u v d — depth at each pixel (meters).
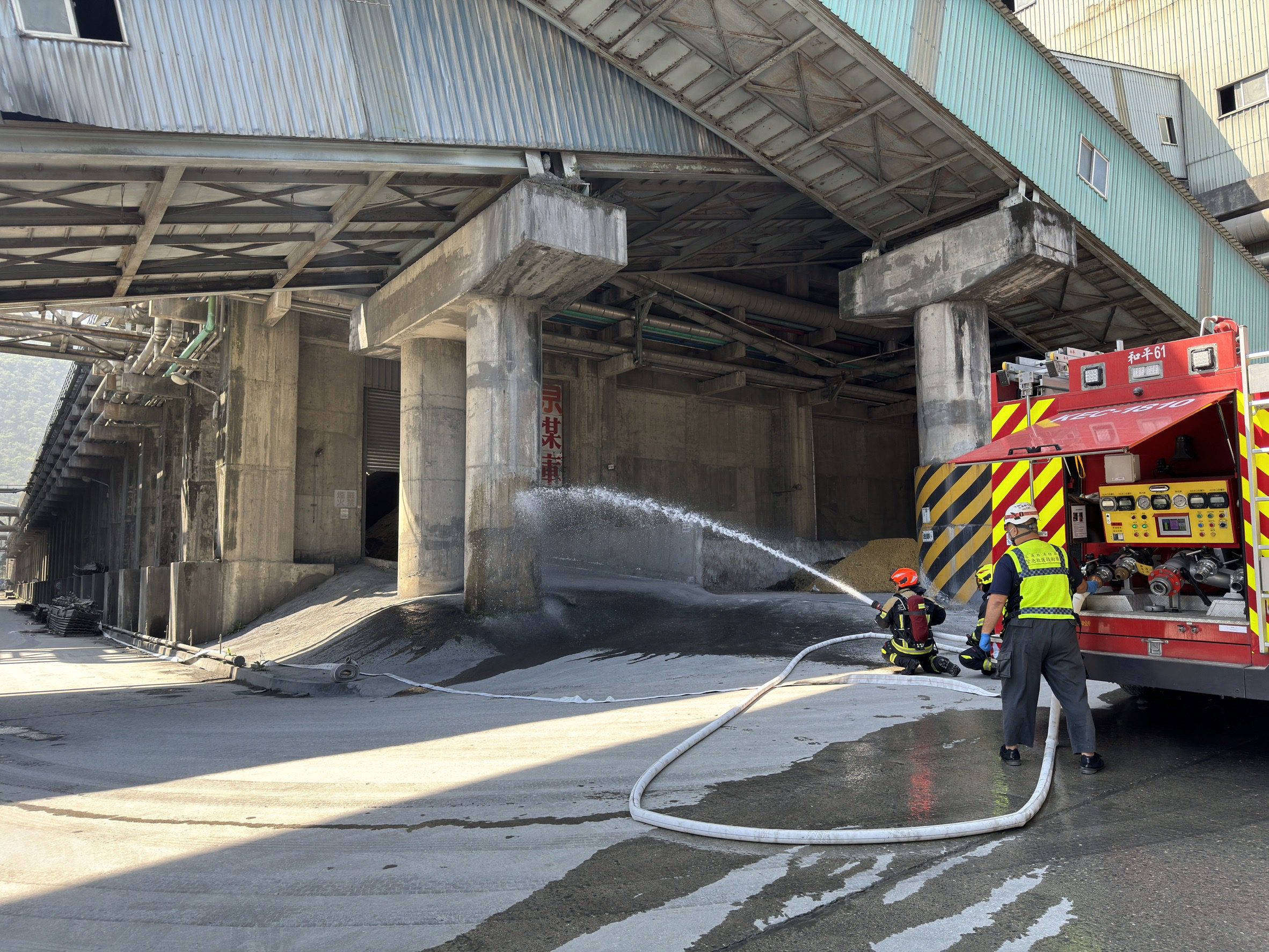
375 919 3.66
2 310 16.88
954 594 13.23
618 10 13.43
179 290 17.30
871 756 5.79
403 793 5.82
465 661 13.29
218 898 4.04
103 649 28.64
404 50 13.08
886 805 4.71
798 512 33.16
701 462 31.81
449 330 18.20
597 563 20.94
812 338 28.66
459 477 19.11
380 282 19.50
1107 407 6.74
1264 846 3.95
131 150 11.13
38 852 5.02
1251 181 27.36
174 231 14.81
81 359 31.98
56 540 86.06
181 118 11.19
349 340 21.48
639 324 24.83
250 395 23.98
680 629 13.16
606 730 7.48
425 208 16.12
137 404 37.09
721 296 24.91
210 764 7.48
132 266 15.27
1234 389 5.92
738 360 29.80
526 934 3.40
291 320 24.75
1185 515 6.09
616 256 14.76
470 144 13.51
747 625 12.88
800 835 4.18
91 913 3.96
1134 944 3.03
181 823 5.48
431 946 3.35
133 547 46.50
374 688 12.52
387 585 22.23
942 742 6.04
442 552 18.80
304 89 12.18
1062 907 3.36
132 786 6.78
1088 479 7.05
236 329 23.92
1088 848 3.97
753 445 33.44
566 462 27.97
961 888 3.58
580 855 4.29
